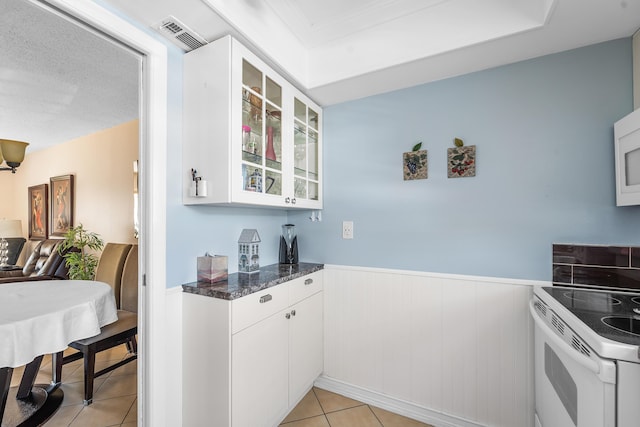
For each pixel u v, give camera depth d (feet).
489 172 5.52
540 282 5.08
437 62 5.31
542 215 5.11
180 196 4.83
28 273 8.80
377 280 6.49
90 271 9.26
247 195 4.72
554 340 3.48
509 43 4.75
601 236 4.71
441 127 5.95
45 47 5.20
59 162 10.87
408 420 5.95
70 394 6.16
